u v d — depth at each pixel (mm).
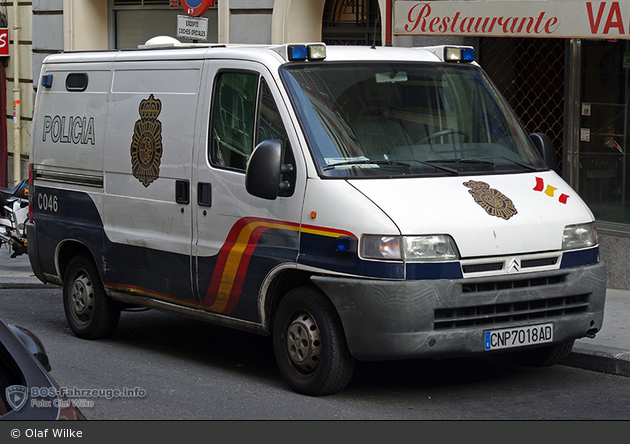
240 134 6469
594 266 6133
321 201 5836
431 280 5520
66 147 8188
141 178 7297
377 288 5516
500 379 6641
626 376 6727
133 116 7418
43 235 8492
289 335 6145
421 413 5719
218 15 14617
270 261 6133
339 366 5879
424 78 6664
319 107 6160
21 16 18500
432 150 6289
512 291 5738
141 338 8258
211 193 6637
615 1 8828
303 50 6344
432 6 10438
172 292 7051
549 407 5879
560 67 10438
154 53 7344
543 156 6898
